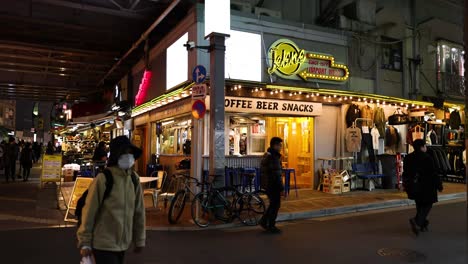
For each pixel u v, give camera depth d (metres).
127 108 20.72
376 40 16.38
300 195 12.76
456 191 14.06
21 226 8.51
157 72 16.44
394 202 11.74
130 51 17.70
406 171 7.96
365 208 11.07
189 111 12.53
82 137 34.19
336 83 14.91
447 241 7.22
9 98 37.16
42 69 24.58
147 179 9.77
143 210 3.70
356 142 14.04
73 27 16.30
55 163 15.09
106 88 28.34
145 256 6.34
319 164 14.20
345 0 16.47
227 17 9.39
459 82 19.36
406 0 18.09
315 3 16.75
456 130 18.31
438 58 19.00
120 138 3.57
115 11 15.04
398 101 15.40
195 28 12.35
